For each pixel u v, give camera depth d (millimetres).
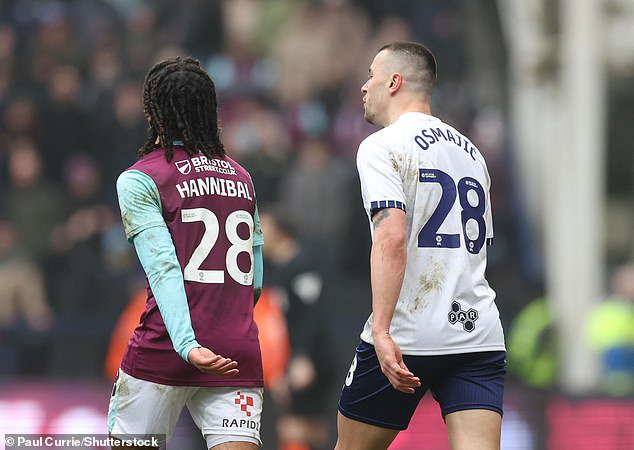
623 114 53125
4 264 41094
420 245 17219
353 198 41312
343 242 41125
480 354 17266
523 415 33812
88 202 43906
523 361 38531
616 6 39250
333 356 31719
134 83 48625
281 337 31375
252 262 17156
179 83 16953
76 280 40281
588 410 33750
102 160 46062
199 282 16531
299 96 49688
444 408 17453
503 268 42125
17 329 38781
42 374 38562
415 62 18094
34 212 43219
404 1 54875
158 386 16562
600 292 41188
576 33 38625
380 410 17594
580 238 38406
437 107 47812
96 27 53344
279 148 46094
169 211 16609
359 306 38688
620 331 38312
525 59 43031
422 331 17078
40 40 49438
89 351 38688
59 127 46250
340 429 18031
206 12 52844
